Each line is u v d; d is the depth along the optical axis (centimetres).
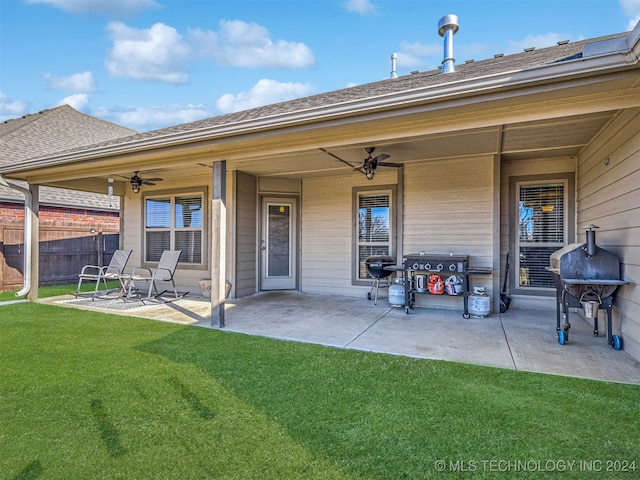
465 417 236
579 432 218
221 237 479
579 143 500
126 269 880
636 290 339
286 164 637
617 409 244
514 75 281
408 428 224
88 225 1055
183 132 438
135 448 207
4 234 848
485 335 435
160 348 383
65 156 549
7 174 648
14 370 320
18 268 873
